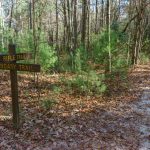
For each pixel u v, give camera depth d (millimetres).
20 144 7598
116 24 25141
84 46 21828
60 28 43062
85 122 9500
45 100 11375
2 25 27094
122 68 19109
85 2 23844
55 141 7902
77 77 13578
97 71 17828
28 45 16891
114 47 18656
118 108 11234
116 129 9078
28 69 8023
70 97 12359
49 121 9320
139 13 23125
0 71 17297
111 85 15016
